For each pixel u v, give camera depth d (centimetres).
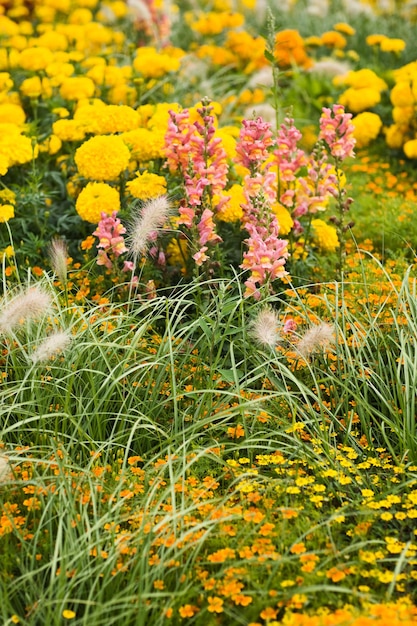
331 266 669
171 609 351
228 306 508
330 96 1034
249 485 423
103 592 372
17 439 474
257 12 1327
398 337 543
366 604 353
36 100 820
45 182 708
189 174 556
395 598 376
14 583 376
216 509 400
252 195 571
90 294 608
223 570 368
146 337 554
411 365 473
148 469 450
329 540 402
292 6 1407
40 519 409
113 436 481
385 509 428
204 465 459
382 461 464
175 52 1056
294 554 394
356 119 915
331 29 1295
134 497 430
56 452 439
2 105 746
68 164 705
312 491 433
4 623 352
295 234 626
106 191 593
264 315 471
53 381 497
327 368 509
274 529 407
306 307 563
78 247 639
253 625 345
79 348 497
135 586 374
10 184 711
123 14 1249
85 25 1079
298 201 630
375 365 514
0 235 641
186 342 554
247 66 1120
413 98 899
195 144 568
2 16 1080
